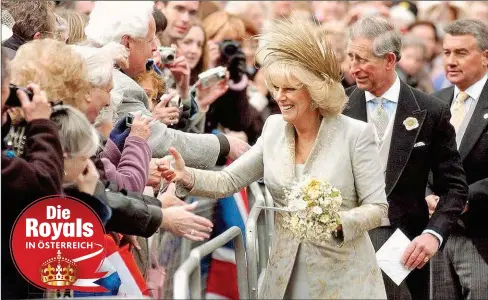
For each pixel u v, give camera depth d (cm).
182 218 1697
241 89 2948
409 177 2211
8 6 1906
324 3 3891
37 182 1502
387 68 2209
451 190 2230
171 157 1925
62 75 1606
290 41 1731
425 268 2242
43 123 1518
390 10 3922
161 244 1978
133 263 1722
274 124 1820
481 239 2519
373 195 1745
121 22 2045
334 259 1736
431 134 2219
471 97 2577
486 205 2492
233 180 1853
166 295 1916
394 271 2162
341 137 1761
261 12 3878
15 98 1525
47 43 1630
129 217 1633
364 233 1773
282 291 1742
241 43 3225
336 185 1745
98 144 1645
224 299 2227
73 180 1598
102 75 1675
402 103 2222
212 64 3019
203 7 3422
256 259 1966
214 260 2223
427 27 3856
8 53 1814
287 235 1761
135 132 1827
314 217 1689
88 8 2819
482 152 2517
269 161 1797
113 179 1738
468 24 2577
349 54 2227
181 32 3027
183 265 1508
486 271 2514
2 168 1492
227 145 2111
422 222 2230
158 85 2161
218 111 2927
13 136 1533
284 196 1777
